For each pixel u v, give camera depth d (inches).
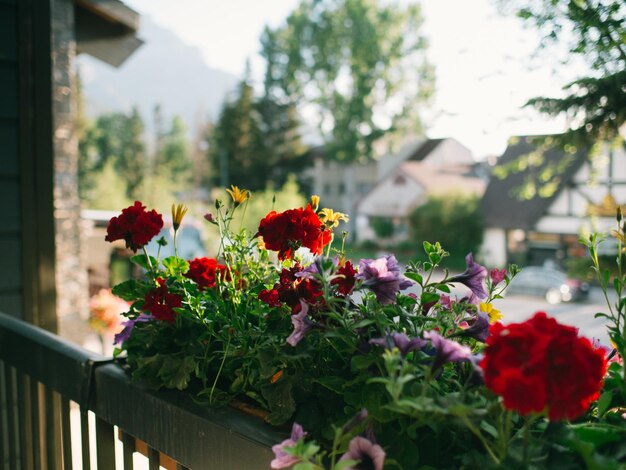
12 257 121.0
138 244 59.1
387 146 1656.0
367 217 1481.3
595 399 38.4
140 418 52.7
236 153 1654.8
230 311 54.2
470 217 1122.7
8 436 75.3
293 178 1585.9
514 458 33.6
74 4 186.1
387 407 35.1
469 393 35.8
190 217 493.0
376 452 35.1
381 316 43.2
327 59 1658.5
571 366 30.2
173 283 58.6
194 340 54.5
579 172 864.3
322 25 1659.7
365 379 39.8
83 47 216.7
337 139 1670.8
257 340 50.3
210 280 56.1
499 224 1084.5
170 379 51.3
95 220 352.5
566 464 32.7
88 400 58.1
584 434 35.2
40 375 65.8
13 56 119.5
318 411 44.2
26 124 121.4
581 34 98.7
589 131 136.3
